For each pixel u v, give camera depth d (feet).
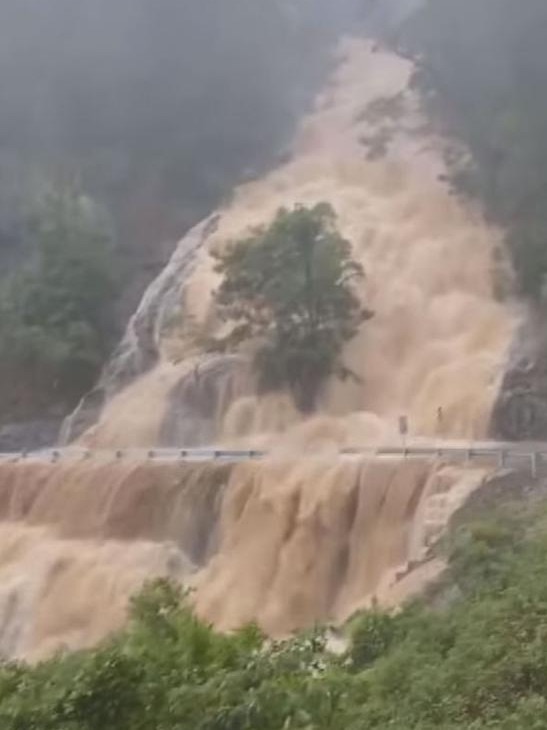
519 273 148.66
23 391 186.80
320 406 148.77
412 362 148.87
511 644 36.35
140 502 115.03
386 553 96.63
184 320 170.50
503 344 142.72
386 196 184.65
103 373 187.11
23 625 111.34
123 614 105.50
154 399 161.89
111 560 111.45
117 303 198.08
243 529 107.14
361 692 35.17
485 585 55.21
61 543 116.67
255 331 155.84
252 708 29.71
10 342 186.50
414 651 41.01
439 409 135.23
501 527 69.21
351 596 97.50
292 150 219.41
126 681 30.76
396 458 102.99
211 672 33.17
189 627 36.78
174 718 30.27
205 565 109.50
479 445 119.14
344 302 153.17
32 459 134.51
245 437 146.82
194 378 156.97
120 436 159.53
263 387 151.53
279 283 152.35
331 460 106.83
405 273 162.09
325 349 150.61
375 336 154.10
